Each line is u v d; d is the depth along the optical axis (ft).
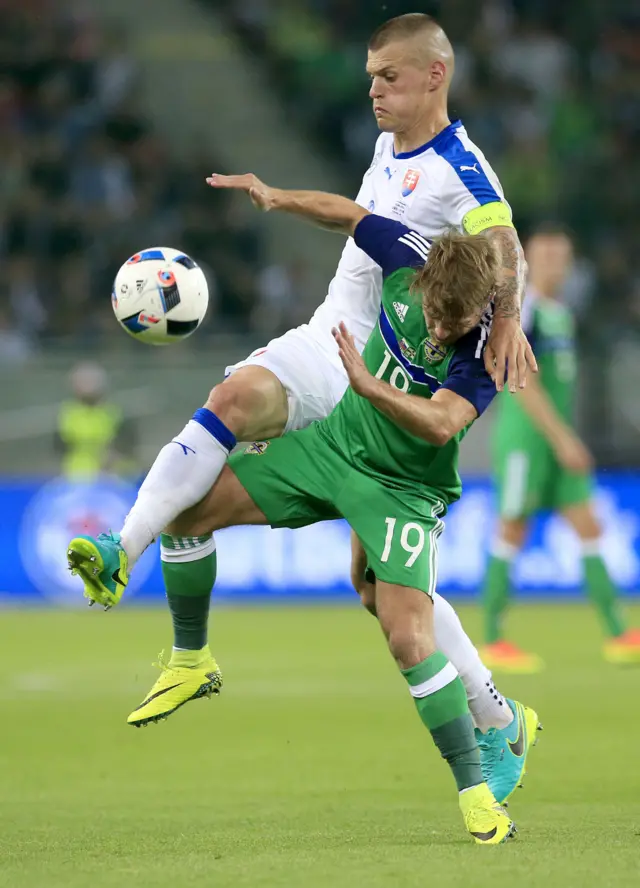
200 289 62.18
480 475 190.19
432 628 54.95
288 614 178.40
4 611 183.83
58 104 251.60
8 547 189.37
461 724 54.19
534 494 124.26
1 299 225.15
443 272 52.44
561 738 86.07
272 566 191.93
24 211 236.22
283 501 57.62
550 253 124.77
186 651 60.75
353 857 50.26
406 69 61.05
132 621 170.40
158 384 200.54
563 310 125.80
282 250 239.30
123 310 61.72
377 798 67.21
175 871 47.70
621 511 189.78
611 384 190.80
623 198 240.73
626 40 266.57
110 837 56.54
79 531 189.57
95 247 233.96
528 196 239.91
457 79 255.29
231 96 262.06
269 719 96.78
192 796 68.13
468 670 59.26
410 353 56.03
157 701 60.29
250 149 257.55
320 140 260.42
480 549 188.03
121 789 70.44
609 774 73.56
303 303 229.45
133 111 255.50
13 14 259.39
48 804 65.92
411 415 52.03
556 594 191.31
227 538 191.62
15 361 199.52
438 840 54.90
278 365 60.03
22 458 198.29
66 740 87.81
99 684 115.24
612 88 260.62
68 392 199.72
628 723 91.97
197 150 254.68
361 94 261.85
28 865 49.60
